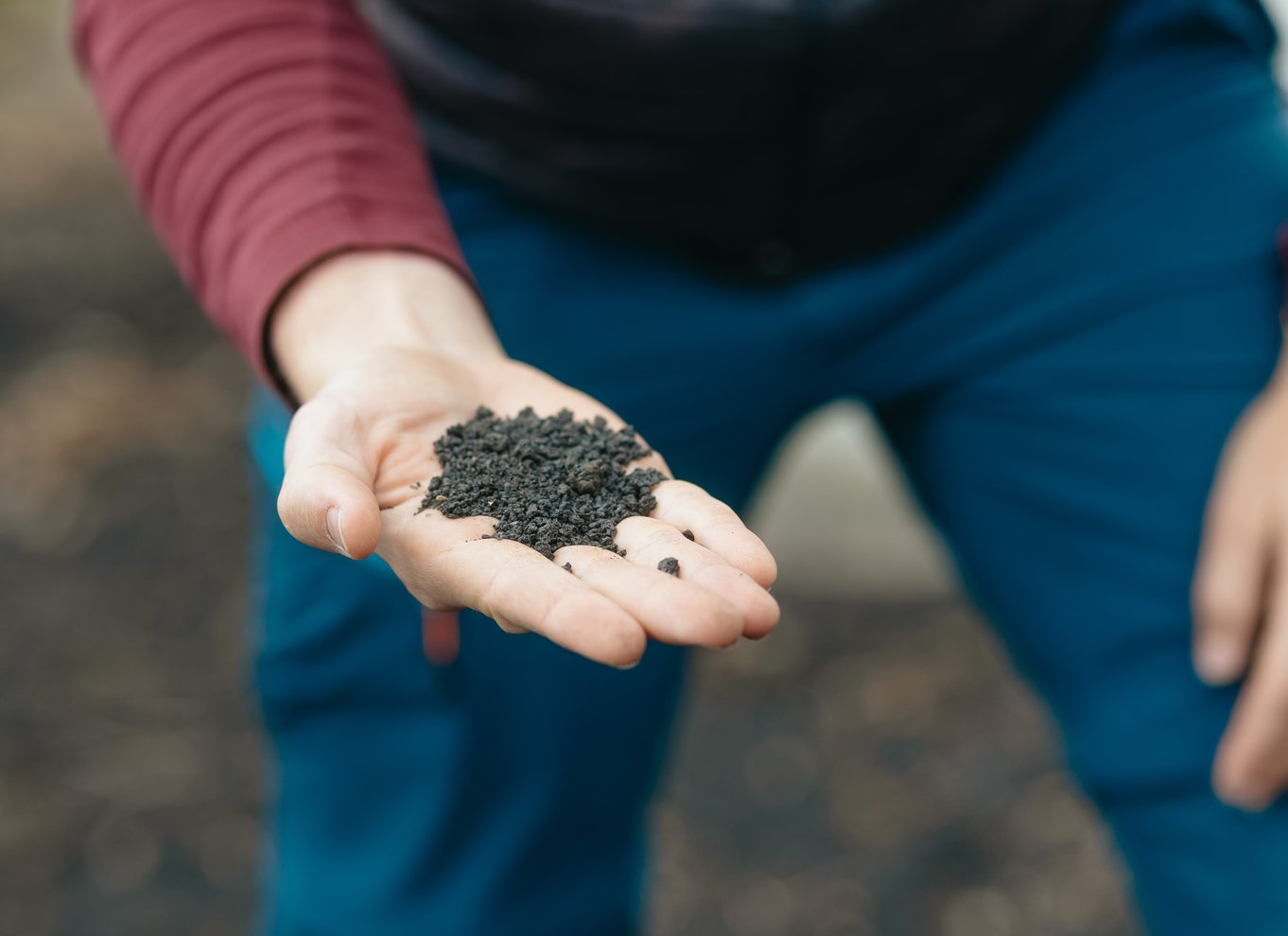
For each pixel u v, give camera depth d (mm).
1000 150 802
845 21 750
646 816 880
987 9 762
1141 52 803
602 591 614
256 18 739
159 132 735
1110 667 826
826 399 848
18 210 2225
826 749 1230
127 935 1043
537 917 826
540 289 802
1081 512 823
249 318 713
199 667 1321
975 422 840
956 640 1352
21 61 2920
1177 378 801
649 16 749
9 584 1435
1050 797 1162
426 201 738
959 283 820
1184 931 820
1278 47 849
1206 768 798
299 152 723
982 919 1058
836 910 1071
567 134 776
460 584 626
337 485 619
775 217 798
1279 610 768
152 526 1524
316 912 825
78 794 1165
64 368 1791
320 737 813
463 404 693
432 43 776
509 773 806
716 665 1341
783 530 1413
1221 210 803
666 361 815
